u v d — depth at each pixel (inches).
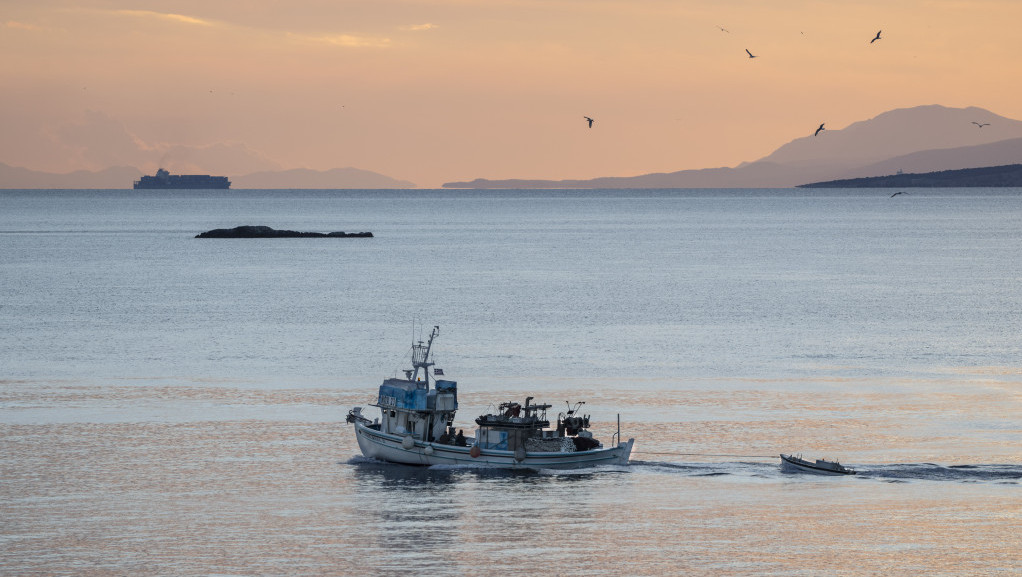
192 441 3855.8
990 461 3597.4
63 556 2763.3
